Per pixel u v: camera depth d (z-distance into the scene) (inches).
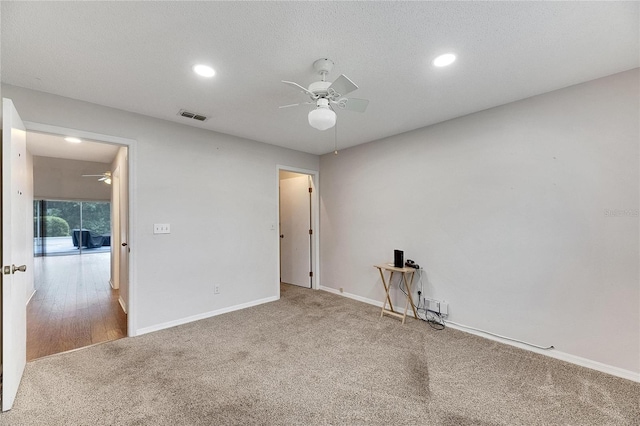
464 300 120.1
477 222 116.2
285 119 123.0
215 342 108.7
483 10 59.7
